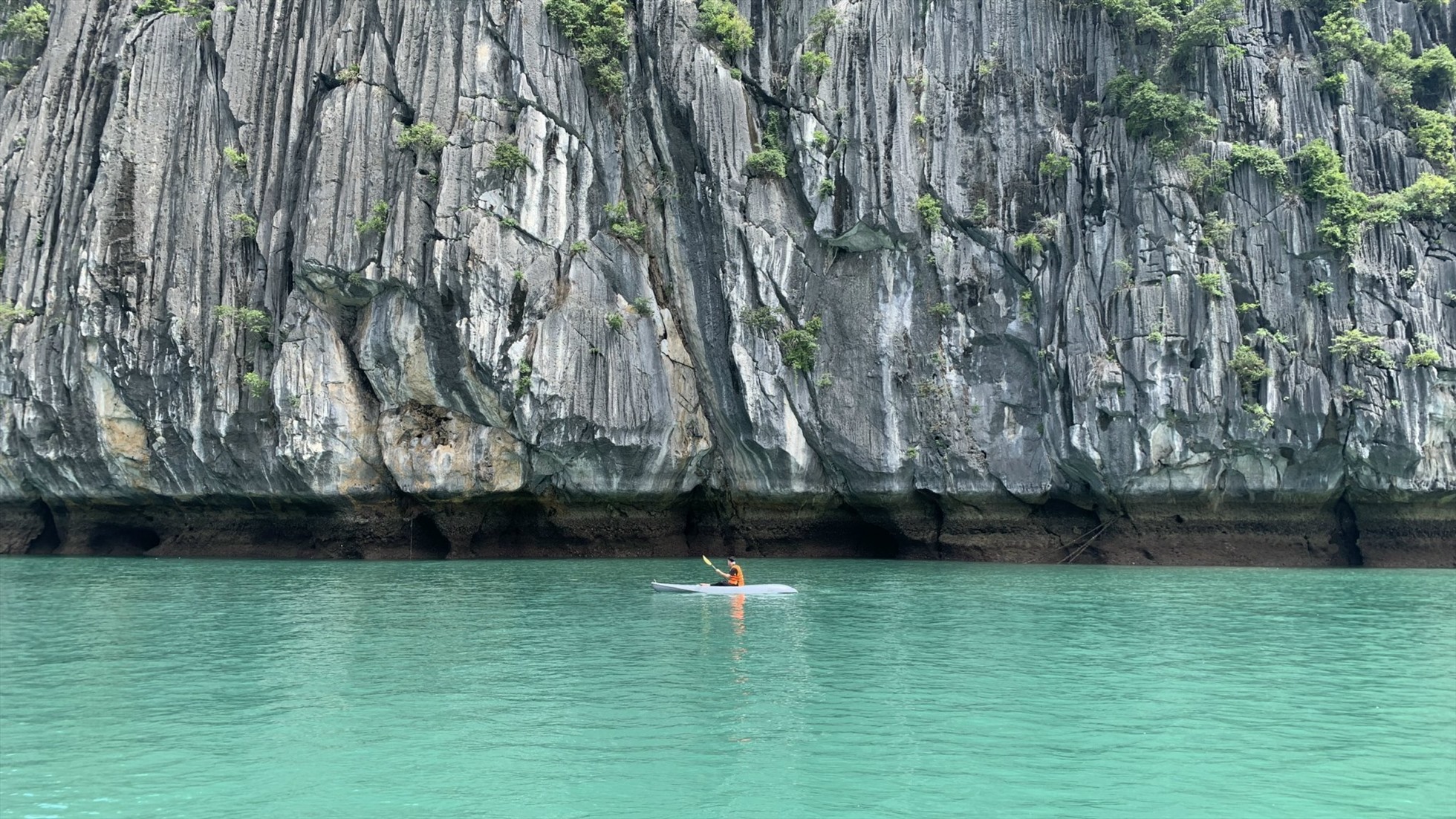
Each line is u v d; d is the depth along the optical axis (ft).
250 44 131.03
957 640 64.90
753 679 53.16
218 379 123.13
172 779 37.29
